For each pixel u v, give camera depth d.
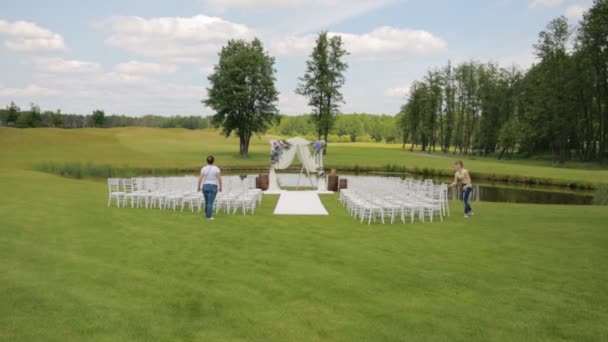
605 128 48.09
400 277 7.37
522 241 10.22
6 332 5.09
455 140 75.62
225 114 55.16
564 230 11.64
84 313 5.69
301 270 7.74
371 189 15.40
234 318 5.62
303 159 25.56
